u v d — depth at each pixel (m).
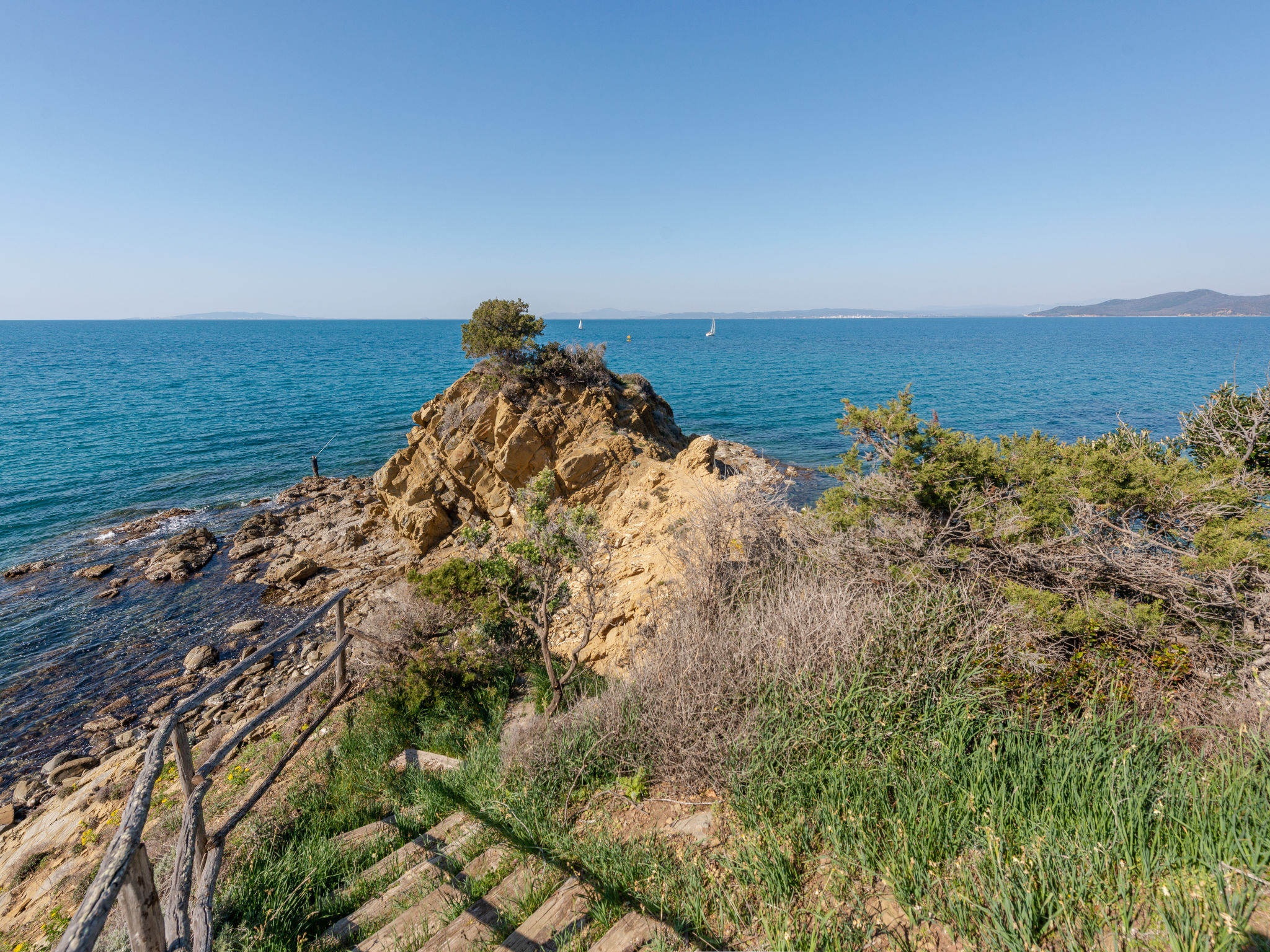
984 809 3.84
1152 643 5.48
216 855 4.60
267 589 18.83
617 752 5.52
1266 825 3.17
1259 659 5.25
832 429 39.53
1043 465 7.06
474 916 4.09
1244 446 8.09
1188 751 4.04
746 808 4.37
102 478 29.75
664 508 15.51
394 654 8.27
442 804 5.93
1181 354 103.56
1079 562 6.14
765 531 8.23
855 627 5.35
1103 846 3.31
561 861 4.46
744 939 3.37
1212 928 2.76
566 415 21.11
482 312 21.84
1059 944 2.97
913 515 7.27
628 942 3.50
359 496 26.61
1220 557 5.46
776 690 5.09
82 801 9.68
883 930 3.26
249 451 35.00
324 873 4.97
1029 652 5.25
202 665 14.97
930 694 4.85
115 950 3.75
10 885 7.55
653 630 7.91
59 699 13.83
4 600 18.14
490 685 8.45
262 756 7.78
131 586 19.06
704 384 62.50
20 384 61.06
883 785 4.20
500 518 20.23
